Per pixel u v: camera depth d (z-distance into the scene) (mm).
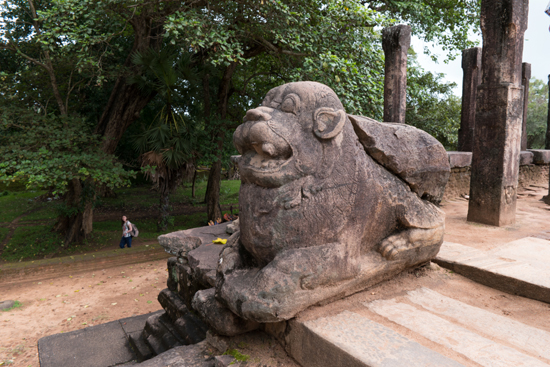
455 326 1996
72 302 6551
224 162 12188
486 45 3969
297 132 2027
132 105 9820
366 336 1871
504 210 4031
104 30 8492
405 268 2695
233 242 2375
